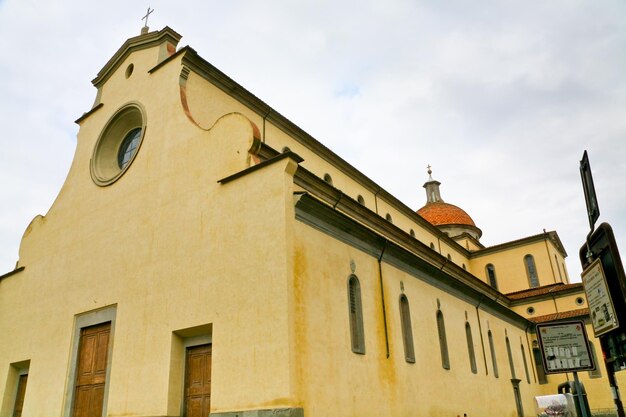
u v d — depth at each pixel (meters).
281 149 22.19
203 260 14.94
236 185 15.01
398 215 31.22
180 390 14.51
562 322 9.73
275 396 12.02
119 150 21.42
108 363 16.39
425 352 19.56
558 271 40.94
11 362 20.25
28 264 21.81
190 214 15.95
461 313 24.50
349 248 16.55
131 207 18.19
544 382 33.25
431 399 18.78
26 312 20.75
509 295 38.53
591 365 9.37
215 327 13.85
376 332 16.64
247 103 21.31
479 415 22.59
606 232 6.69
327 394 13.23
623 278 6.39
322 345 13.64
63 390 17.58
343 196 19.95
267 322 12.82
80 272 19.11
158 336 15.20
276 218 13.66
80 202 20.69
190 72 19.09
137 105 20.09
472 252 41.78
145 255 16.80
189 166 16.73
